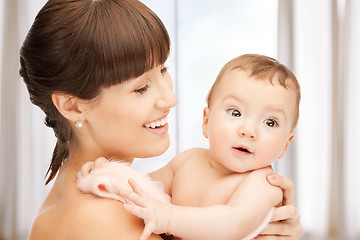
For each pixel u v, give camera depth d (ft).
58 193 2.99
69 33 2.76
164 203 2.73
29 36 2.95
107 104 2.91
